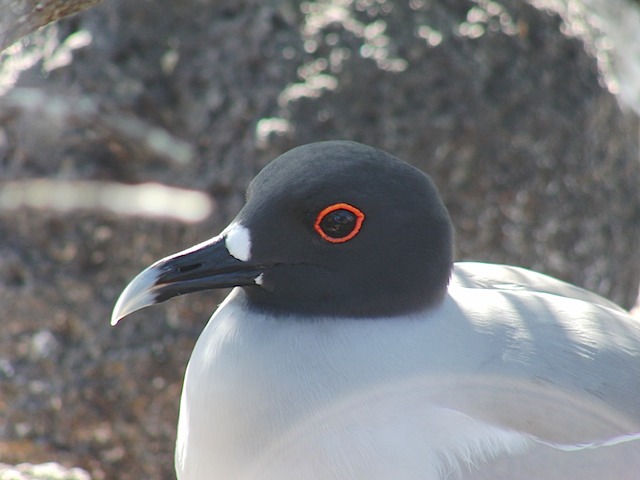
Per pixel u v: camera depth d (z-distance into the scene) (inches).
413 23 442.0
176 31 443.8
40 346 425.4
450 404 247.6
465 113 431.8
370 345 250.4
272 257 253.0
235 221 259.3
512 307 265.6
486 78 442.0
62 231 419.2
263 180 255.4
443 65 434.3
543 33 458.3
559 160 449.7
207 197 420.5
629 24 569.0
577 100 457.7
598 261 463.5
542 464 247.0
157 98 437.4
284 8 442.0
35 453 430.0
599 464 250.4
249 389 248.2
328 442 243.9
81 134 423.8
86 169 420.5
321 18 440.5
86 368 423.8
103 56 438.3
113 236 418.9
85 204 397.1
